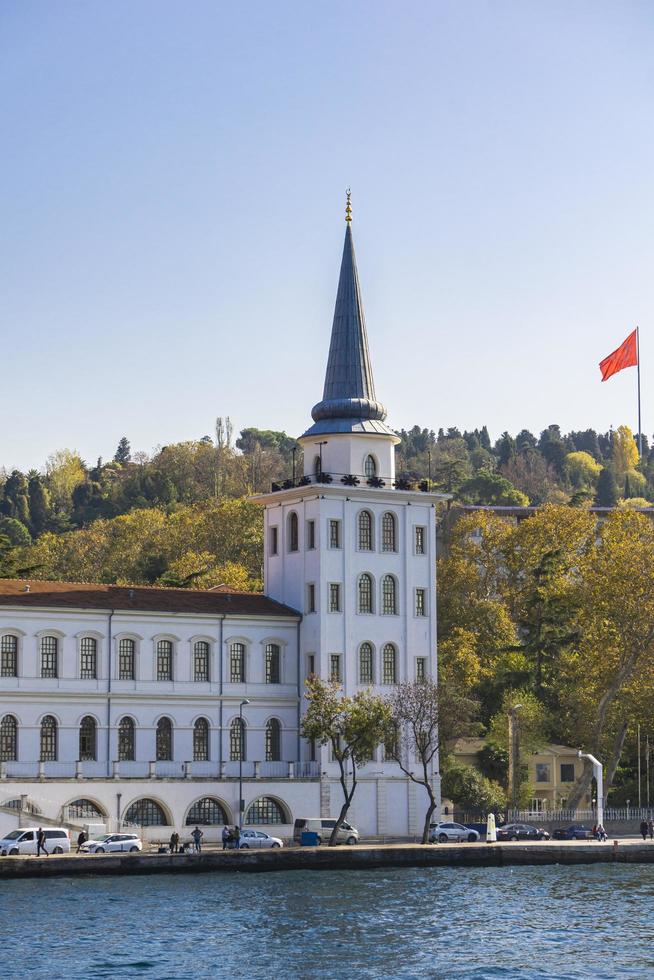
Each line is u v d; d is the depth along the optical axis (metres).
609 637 163.00
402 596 151.75
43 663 136.25
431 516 154.50
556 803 174.62
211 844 136.50
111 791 133.12
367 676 149.12
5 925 94.31
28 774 133.00
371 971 83.00
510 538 196.75
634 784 173.00
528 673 178.50
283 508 153.50
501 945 89.69
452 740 169.00
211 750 142.88
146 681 140.50
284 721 146.88
